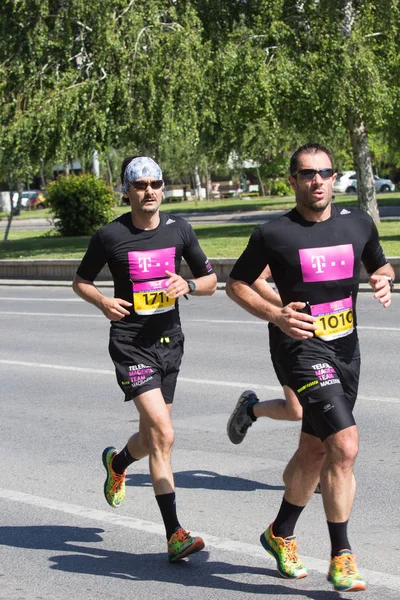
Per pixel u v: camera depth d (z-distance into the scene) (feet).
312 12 121.08
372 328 60.49
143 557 23.32
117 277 24.00
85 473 31.04
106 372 49.65
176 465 31.55
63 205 161.68
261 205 224.94
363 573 21.56
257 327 64.23
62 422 38.52
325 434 19.97
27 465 32.19
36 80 116.37
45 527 25.86
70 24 113.91
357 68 118.42
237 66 118.83
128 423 38.04
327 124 123.24
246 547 23.62
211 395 42.57
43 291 96.89
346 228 21.03
